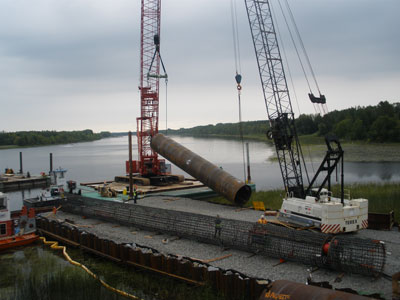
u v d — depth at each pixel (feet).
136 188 122.72
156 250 60.70
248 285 44.29
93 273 58.18
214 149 465.47
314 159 274.77
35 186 212.43
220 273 47.09
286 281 36.76
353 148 345.51
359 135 395.55
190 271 51.65
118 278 56.90
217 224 66.28
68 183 133.80
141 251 59.31
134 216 83.51
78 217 97.30
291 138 104.06
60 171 134.82
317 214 66.49
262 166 262.06
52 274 59.47
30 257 71.31
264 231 61.31
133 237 74.43
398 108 467.11
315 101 100.58
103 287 53.83
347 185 141.08
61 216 99.35
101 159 416.46
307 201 71.77
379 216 75.00
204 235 68.44
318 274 51.80
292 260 56.34
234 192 98.73
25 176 229.66
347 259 50.42
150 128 151.43
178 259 54.19
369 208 91.35
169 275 54.19
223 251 63.62
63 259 69.51
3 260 69.72
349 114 474.08
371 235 70.28
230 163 290.35
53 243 79.71
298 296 33.73
